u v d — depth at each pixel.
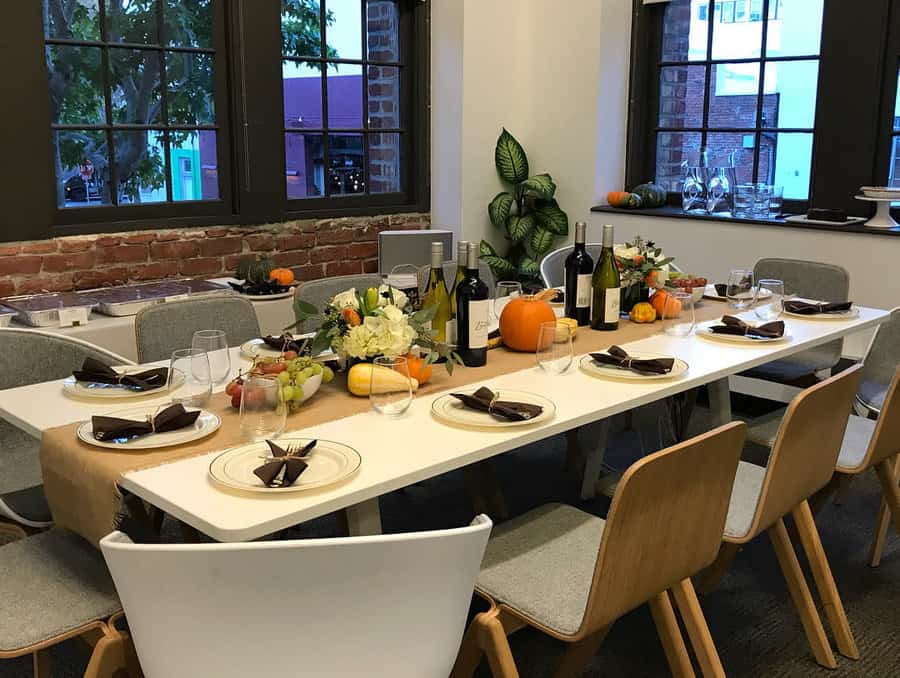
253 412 1.87
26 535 2.31
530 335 2.69
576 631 1.74
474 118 5.09
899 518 2.84
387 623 1.39
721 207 4.95
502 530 2.14
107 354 2.66
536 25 5.22
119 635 1.76
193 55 4.28
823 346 3.85
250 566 1.29
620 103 5.17
